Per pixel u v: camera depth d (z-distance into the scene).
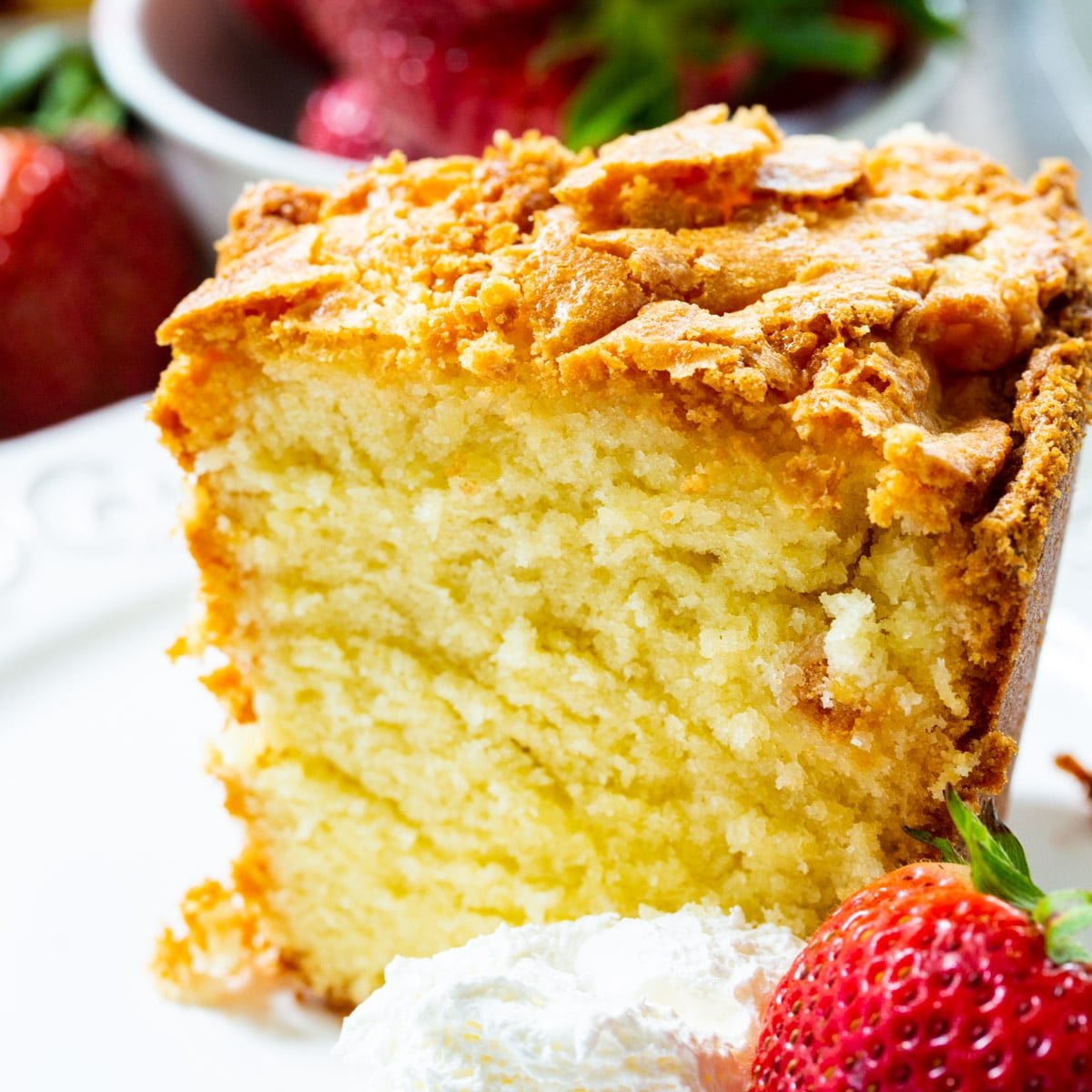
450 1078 0.37
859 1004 0.35
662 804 0.40
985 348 0.39
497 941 0.39
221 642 0.41
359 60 0.52
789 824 0.39
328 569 0.41
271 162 0.52
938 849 0.38
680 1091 0.37
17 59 0.61
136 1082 0.40
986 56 0.63
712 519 0.39
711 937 0.39
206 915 0.42
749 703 0.39
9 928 0.42
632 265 0.39
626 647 0.40
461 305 0.39
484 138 0.52
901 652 0.38
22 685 0.46
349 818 0.42
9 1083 0.40
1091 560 0.47
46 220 0.53
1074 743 0.44
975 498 0.38
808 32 0.52
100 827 0.44
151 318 0.56
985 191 0.42
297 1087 0.40
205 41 0.59
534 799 0.41
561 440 0.39
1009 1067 0.35
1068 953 0.35
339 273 0.40
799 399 0.38
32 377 0.54
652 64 0.51
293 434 0.40
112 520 0.48
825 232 0.40
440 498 0.40
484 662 0.40
